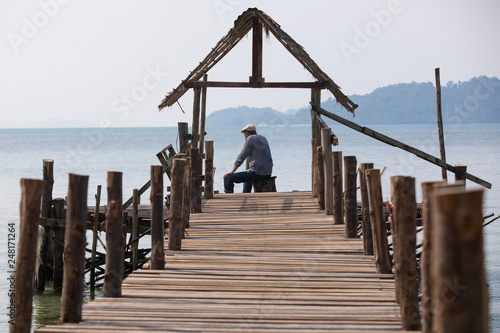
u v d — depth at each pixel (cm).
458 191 437
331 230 1594
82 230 853
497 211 3741
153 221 1180
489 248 2612
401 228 850
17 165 8525
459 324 443
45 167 2069
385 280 1095
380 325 848
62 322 852
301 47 2216
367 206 1307
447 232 441
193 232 1580
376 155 8919
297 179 5806
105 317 875
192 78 2252
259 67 2253
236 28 2208
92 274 2042
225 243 1439
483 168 6906
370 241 1310
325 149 1827
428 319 732
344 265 1213
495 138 16150
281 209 1945
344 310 918
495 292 1908
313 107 2141
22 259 755
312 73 2198
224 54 2328
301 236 1523
